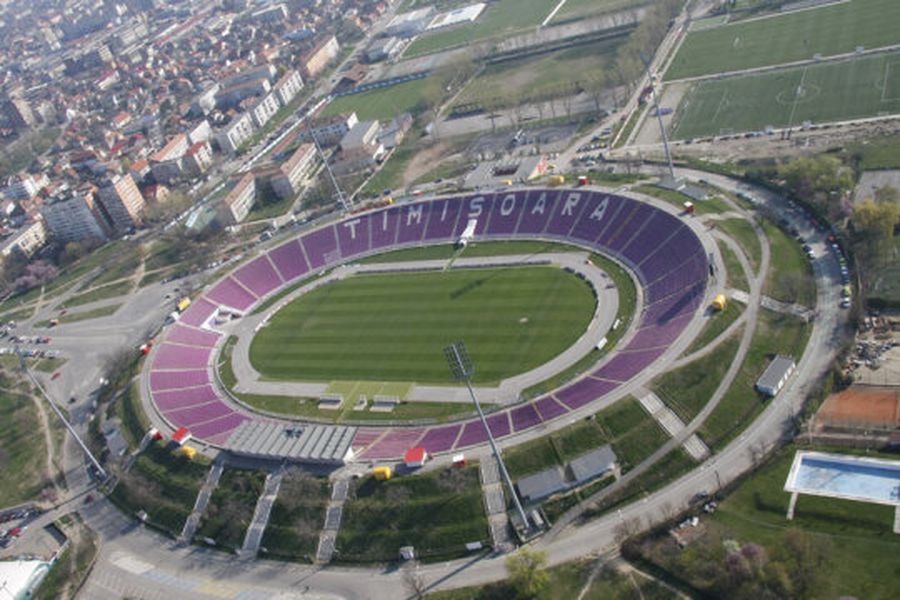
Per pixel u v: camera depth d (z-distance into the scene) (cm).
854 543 10738
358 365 18862
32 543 16450
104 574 14925
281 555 14188
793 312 15775
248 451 15825
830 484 11975
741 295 16450
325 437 15688
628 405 14550
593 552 12269
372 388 17838
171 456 16912
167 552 15050
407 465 14650
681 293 17400
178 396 19350
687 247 18675
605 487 13388
